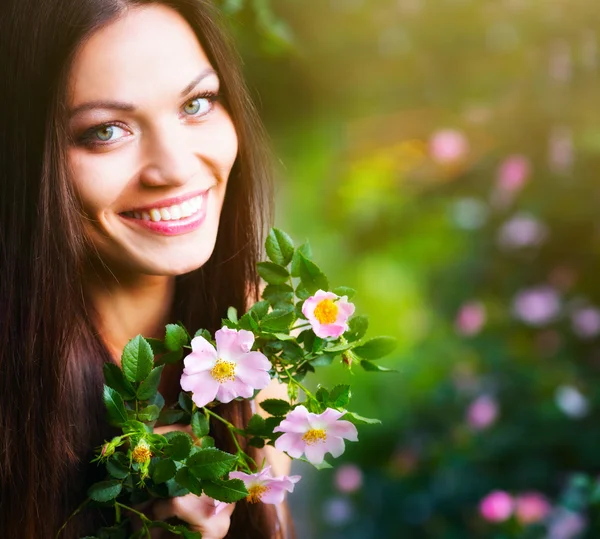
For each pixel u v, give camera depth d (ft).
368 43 10.84
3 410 4.58
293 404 4.41
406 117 11.99
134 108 4.42
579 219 10.21
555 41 10.39
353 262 14.21
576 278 10.17
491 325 10.34
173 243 4.53
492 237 10.97
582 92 10.32
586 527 7.02
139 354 4.34
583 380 9.35
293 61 9.29
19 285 4.56
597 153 10.14
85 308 4.65
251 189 4.82
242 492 4.28
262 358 4.31
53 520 4.62
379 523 9.19
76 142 4.44
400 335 12.73
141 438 4.29
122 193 4.46
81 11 4.39
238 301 4.90
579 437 8.82
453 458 9.09
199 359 4.31
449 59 10.96
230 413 4.82
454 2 10.69
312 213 14.80
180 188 4.50
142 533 4.47
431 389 10.11
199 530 4.57
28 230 4.53
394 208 13.66
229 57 4.59
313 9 10.24
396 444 9.98
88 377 4.66
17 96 4.48
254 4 5.80
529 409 9.11
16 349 4.57
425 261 13.56
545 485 8.72
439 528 8.86
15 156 4.51
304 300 4.48
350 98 11.46
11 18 4.46
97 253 4.55
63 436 4.60
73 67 4.40
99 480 4.67
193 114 4.53
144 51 4.42
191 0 4.49
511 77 10.77
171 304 4.87
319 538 9.24
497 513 7.63
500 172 10.75
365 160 13.55
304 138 12.68
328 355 4.47
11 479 4.60
